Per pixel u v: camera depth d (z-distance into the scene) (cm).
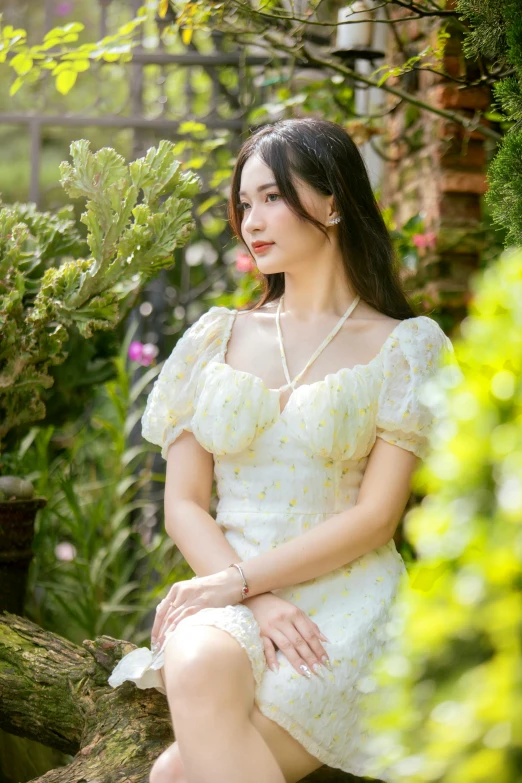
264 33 284
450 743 80
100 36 382
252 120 364
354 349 189
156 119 403
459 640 88
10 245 248
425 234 323
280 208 189
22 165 768
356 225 195
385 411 181
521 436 85
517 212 186
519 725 75
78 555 385
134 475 431
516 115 193
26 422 265
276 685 161
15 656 228
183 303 448
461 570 86
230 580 171
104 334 311
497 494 86
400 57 341
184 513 188
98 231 240
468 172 312
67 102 657
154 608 365
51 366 294
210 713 150
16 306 244
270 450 182
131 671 185
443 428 95
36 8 680
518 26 187
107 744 192
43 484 364
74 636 366
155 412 199
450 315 315
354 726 168
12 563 252
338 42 334
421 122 333
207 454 197
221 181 374
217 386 184
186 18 269
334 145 192
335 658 166
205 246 454
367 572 180
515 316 93
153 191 239
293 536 180
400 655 93
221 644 156
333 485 183
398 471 181
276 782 149
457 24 240
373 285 197
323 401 178
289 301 199
